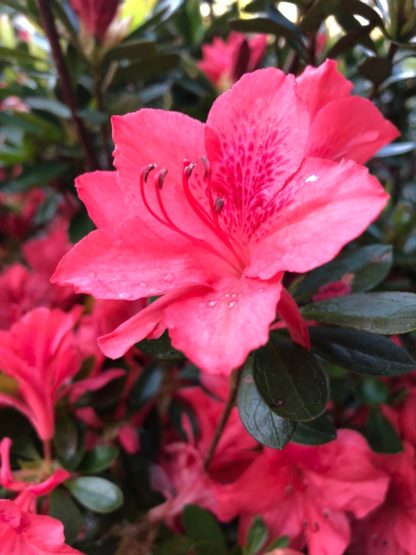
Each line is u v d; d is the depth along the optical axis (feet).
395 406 0.51
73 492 0.42
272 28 0.48
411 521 0.44
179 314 0.30
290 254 0.29
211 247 0.34
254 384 0.36
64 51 0.65
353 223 0.27
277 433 0.34
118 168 0.33
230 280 0.32
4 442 0.40
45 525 0.36
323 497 0.42
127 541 0.46
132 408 0.51
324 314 0.36
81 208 0.59
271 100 0.32
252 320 0.28
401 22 0.45
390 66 0.47
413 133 0.69
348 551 0.46
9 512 0.36
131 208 0.34
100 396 0.48
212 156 0.34
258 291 0.29
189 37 0.75
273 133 0.32
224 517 0.43
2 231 0.83
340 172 0.29
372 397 0.49
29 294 0.62
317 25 0.47
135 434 0.51
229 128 0.33
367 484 0.41
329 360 0.37
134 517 0.48
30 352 0.43
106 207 0.35
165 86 0.66
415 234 0.59
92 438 0.52
